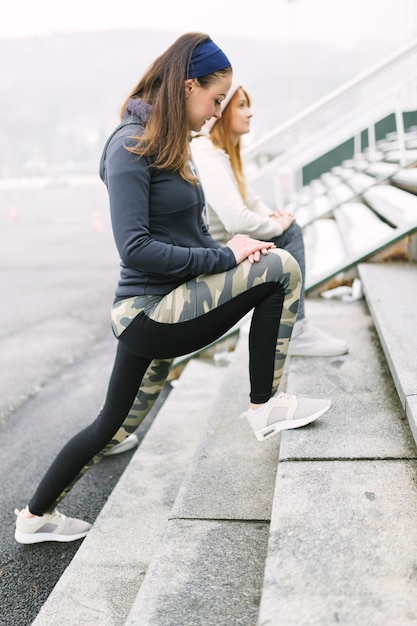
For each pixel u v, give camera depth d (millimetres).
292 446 2076
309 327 2920
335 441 2088
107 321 6043
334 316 3512
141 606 1634
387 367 2703
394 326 2658
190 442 2959
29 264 9875
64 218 20000
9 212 24188
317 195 7770
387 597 1372
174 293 1846
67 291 7531
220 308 1884
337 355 2887
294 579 1458
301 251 2842
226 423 2701
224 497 2133
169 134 1755
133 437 3314
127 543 2221
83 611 1876
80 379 4492
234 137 2781
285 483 1871
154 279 1840
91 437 2225
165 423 3184
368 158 8328
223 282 1863
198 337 1899
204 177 2607
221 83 1828
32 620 2088
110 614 1854
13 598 2201
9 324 6082
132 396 2121
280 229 2689
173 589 1691
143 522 2346
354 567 1480
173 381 4125
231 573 1741
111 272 8734
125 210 1734
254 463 2350
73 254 10875
